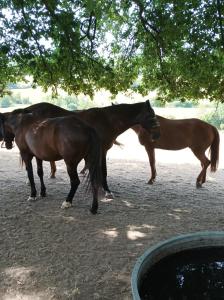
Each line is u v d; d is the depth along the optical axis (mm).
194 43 6160
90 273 3559
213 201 6324
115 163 9695
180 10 5871
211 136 7070
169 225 4949
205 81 7070
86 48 6766
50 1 5422
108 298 3145
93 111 5828
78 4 5852
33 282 3381
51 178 7355
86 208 5500
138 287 2160
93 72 7125
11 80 8188
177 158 10953
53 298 3139
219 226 4969
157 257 2545
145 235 4562
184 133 7074
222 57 6309
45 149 5191
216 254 2779
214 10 5805
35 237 4398
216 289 2471
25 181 7133
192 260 2740
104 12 6102
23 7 5434
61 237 4418
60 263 3754
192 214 5500
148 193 6676
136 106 6000
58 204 5637
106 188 6129
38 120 5465
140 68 8141
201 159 7238
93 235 4508
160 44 6480
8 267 3650
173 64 7094
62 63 6504
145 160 10398
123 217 5199
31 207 5469
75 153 4895
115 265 3734
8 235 4430
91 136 4871
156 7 6102
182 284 2506
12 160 9477
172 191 6918
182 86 7605
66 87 8047
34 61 5930
